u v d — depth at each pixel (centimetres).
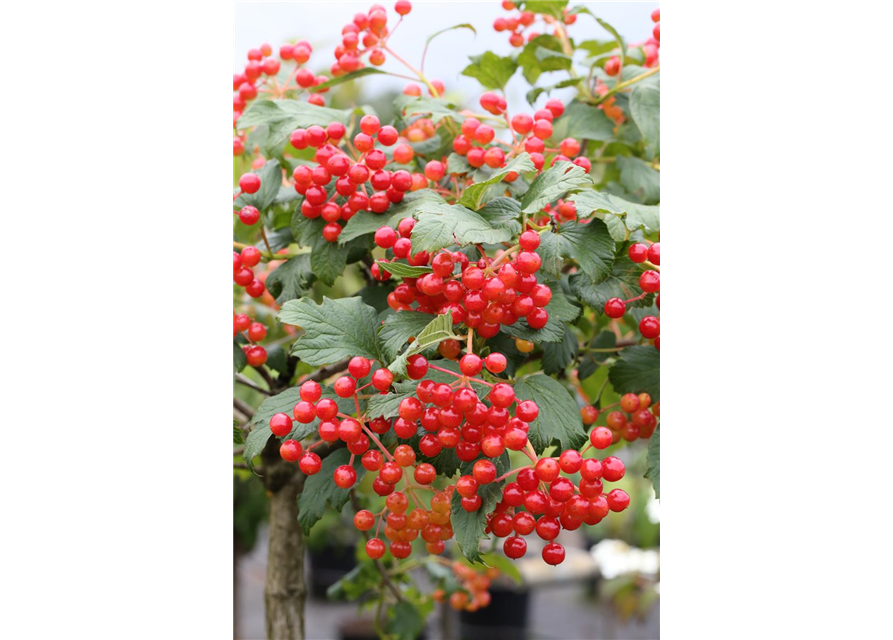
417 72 76
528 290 63
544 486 63
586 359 77
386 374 62
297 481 81
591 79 81
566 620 252
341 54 76
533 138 70
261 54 78
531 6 80
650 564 186
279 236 77
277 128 71
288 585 81
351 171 68
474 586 97
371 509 90
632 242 68
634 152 82
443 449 65
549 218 68
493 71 79
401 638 89
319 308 66
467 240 61
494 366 62
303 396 64
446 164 74
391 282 75
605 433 63
